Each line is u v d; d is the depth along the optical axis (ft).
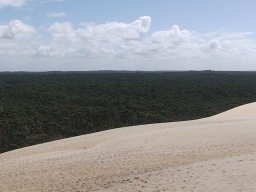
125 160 60.03
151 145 69.67
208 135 72.49
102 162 60.80
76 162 63.41
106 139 89.76
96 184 47.42
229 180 37.70
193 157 56.75
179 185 38.70
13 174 60.13
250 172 39.24
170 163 54.34
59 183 51.60
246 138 66.39
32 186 51.98
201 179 39.37
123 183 44.04
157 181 41.63
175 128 86.28
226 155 55.21
